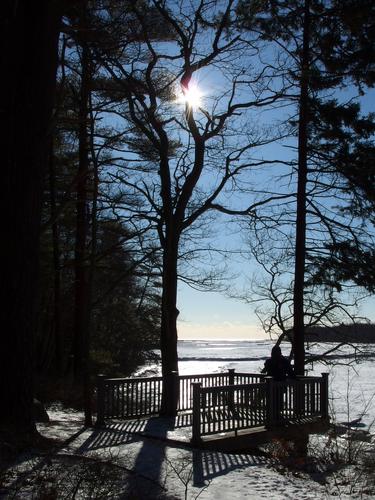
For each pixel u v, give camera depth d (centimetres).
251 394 1331
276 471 1011
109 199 2111
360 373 5528
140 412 1523
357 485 933
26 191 1205
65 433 1238
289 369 1531
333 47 1905
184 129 1898
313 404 1536
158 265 2309
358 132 1925
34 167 1215
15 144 1205
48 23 1238
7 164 1201
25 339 1186
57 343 2820
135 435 1240
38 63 1225
